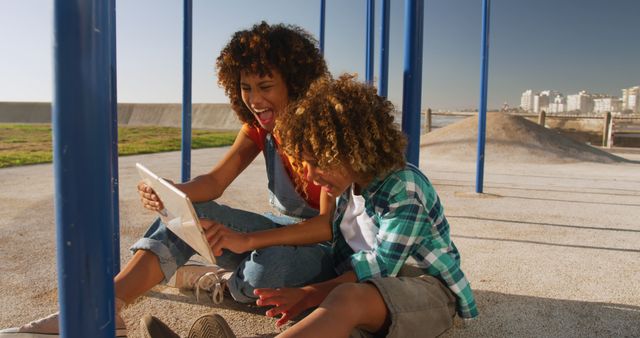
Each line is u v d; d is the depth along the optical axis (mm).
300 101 1270
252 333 1525
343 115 1134
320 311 1055
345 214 1457
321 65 1666
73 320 721
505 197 4492
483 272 2201
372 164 1169
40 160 6898
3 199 3869
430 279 1323
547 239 2855
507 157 8852
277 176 1685
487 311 1730
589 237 2922
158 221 1438
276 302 1246
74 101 684
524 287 2000
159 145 10508
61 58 674
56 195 704
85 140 698
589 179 6199
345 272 1422
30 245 2541
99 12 708
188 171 2859
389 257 1242
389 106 1252
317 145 1138
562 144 10000
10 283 1971
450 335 1521
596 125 15891
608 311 1745
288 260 1396
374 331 1206
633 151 13508
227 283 1556
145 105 39812
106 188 740
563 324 1621
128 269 1336
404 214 1233
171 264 1355
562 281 2082
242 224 1570
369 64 3268
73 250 707
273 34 1566
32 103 42438
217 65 1715
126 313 1671
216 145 11180
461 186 5215
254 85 1574
